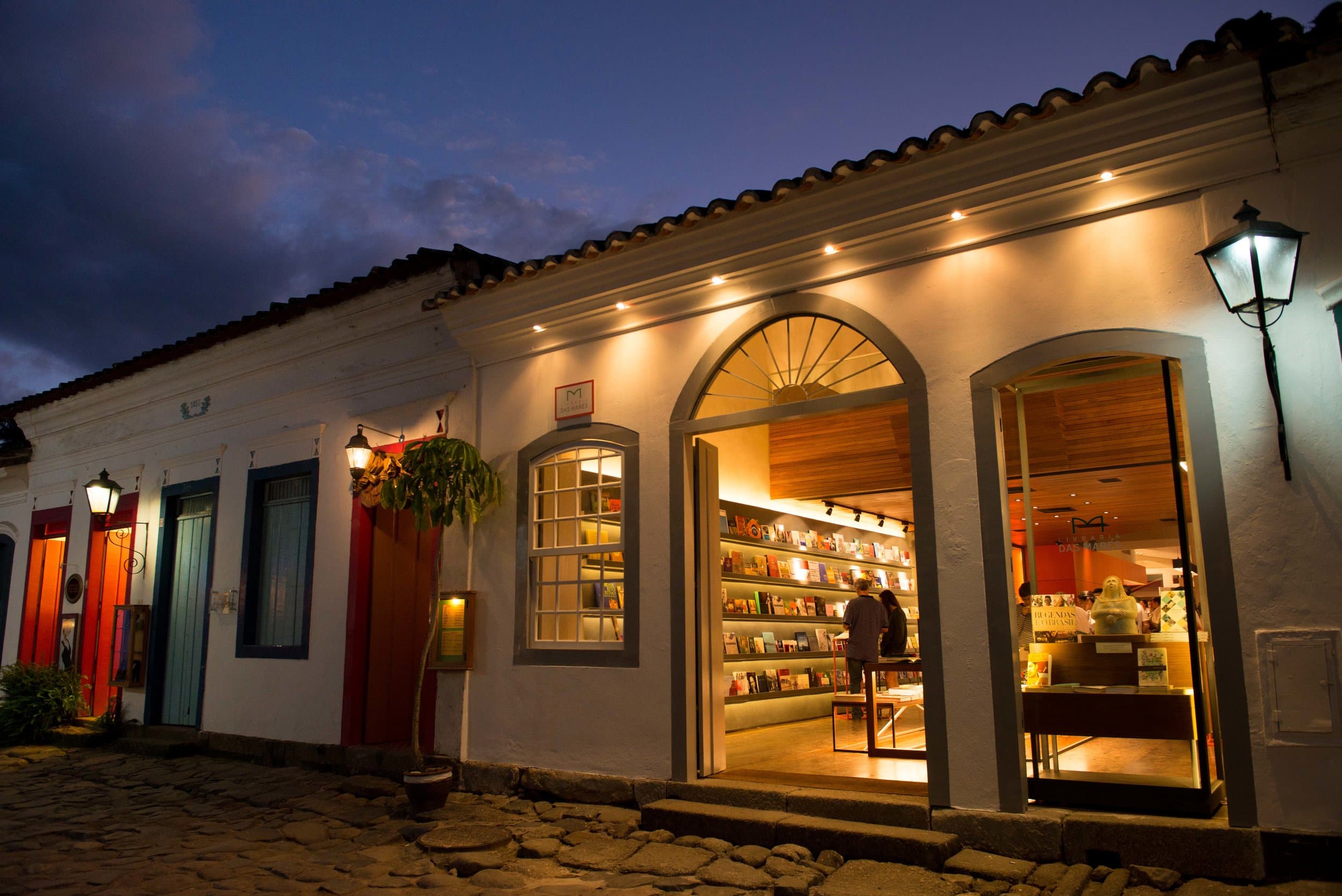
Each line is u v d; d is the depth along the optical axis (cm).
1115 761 639
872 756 740
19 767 969
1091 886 439
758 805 581
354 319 916
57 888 528
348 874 546
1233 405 472
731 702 899
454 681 771
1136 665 516
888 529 1316
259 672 944
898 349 580
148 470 1159
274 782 811
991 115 517
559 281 732
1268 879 429
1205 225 491
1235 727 448
